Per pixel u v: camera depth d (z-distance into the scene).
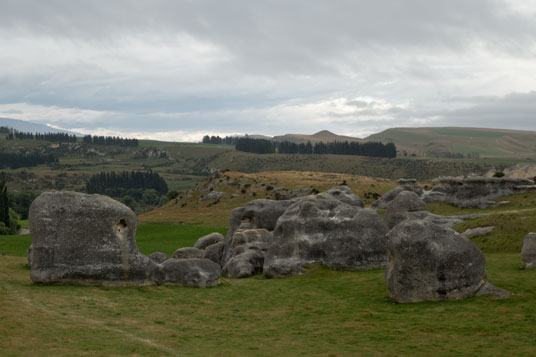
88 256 36.12
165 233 119.94
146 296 34.56
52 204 36.53
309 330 26.91
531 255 38.97
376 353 21.97
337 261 45.69
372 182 180.00
